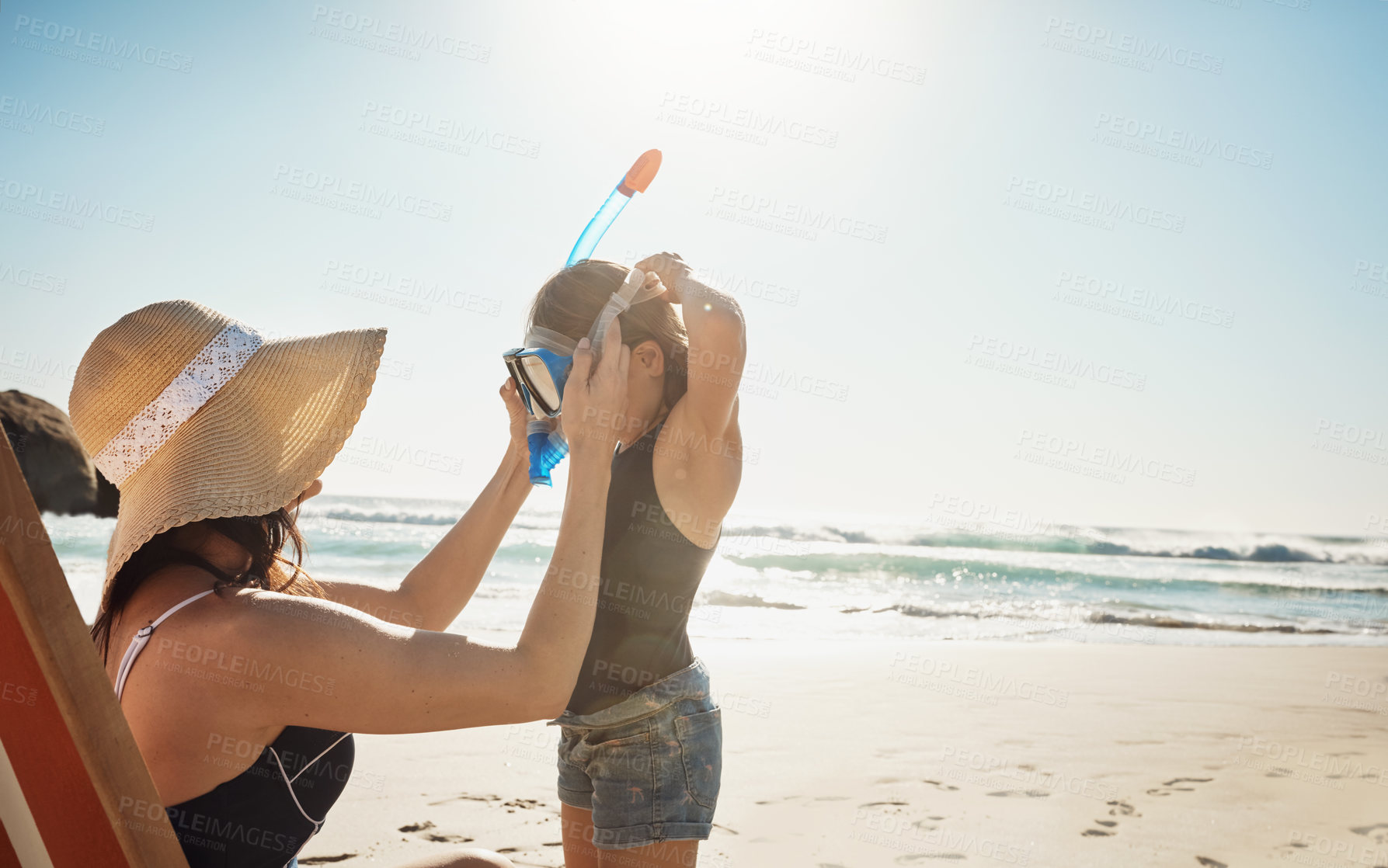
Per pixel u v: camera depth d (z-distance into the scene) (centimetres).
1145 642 851
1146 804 350
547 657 113
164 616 105
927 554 1501
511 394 178
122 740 89
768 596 1090
